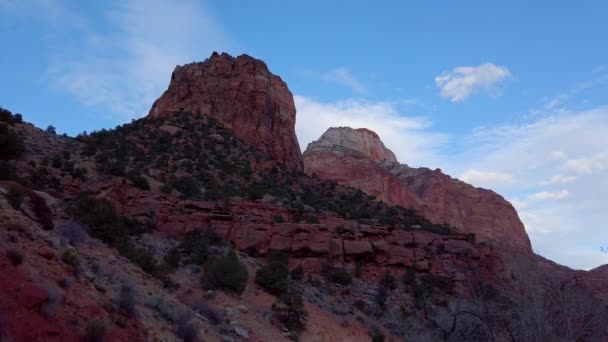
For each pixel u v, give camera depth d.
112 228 26.58
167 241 39.34
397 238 51.12
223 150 65.69
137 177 46.00
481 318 15.69
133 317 14.33
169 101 80.56
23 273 11.57
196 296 28.27
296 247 44.91
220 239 41.28
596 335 14.55
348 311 37.38
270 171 66.06
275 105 87.50
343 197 64.75
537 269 16.03
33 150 46.91
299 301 31.62
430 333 18.61
